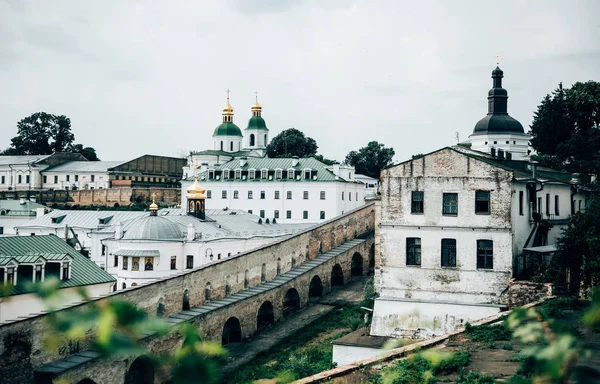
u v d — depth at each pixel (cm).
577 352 827
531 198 5850
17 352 4409
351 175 15262
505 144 11762
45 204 16912
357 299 8256
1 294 673
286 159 15000
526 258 5603
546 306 4503
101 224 11862
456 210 5475
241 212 12962
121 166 18588
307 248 8581
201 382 710
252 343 6756
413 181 5594
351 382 3244
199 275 6431
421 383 3059
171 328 745
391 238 5634
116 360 4891
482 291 5353
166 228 9419
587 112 10638
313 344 6500
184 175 18062
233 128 19312
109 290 6619
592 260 4834
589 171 9144
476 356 3603
